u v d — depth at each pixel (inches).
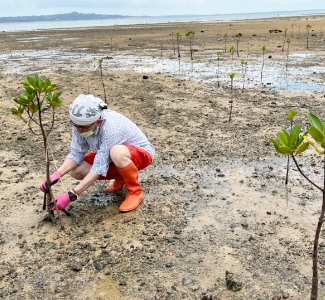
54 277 124.5
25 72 521.3
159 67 533.0
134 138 162.1
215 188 180.4
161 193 177.0
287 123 270.5
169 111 310.3
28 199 175.0
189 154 221.6
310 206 162.2
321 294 112.6
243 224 148.8
